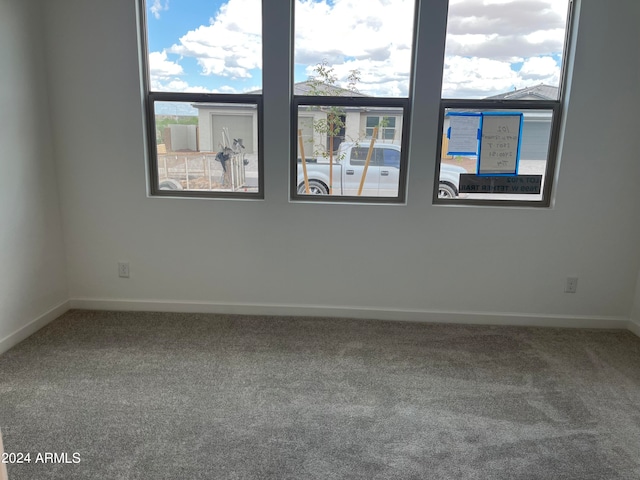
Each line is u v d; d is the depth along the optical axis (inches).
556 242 116.1
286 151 114.7
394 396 86.2
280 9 106.7
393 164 117.0
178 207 119.3
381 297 123.0
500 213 115.3
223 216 119.4
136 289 125.0
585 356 103.9
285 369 95.5
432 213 116.4
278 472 65.7
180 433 73.7
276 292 124.1
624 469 67.6
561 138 110.7
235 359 99.3
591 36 103.4
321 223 118.6
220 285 124.2
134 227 120.9
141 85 112.3
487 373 95.5
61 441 70.9
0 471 39.4
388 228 118.2
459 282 120.6
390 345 108.0
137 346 104.5
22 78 103.3
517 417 80.1
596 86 106.1
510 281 119.6
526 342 111.0
